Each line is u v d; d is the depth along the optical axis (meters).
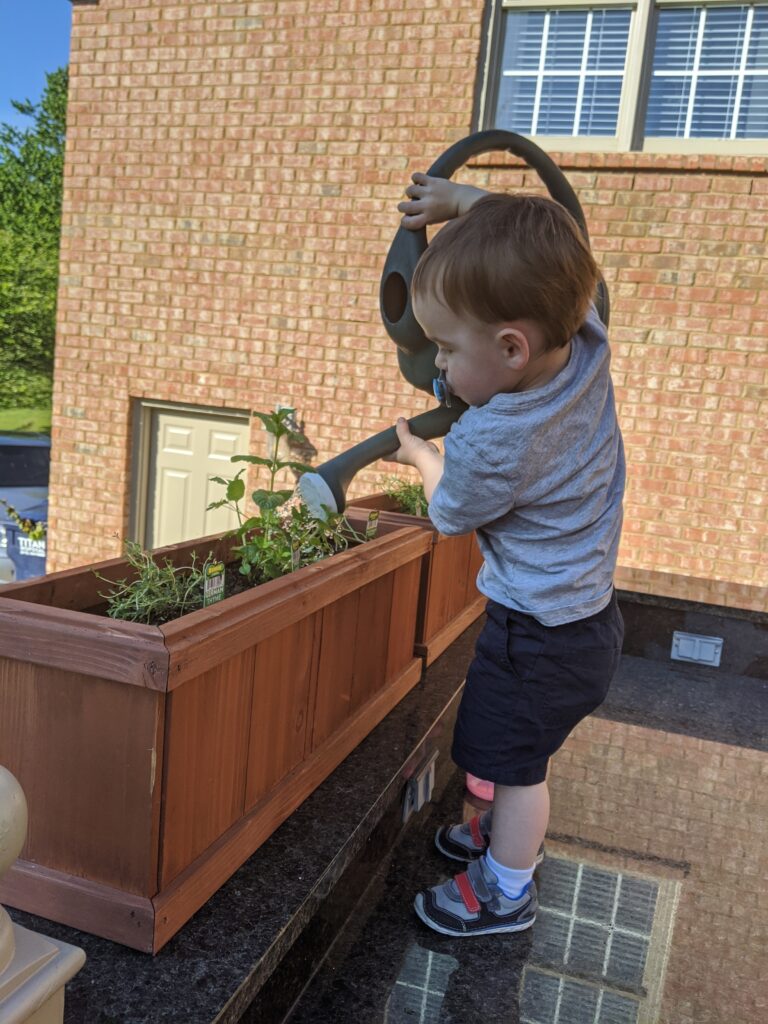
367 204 4.79
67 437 5.57
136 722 1.23
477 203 1.26
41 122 20.20
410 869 1.93
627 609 4.19
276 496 2.00
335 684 1.92
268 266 5.01
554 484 1.34
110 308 5.36
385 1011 1.48
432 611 2.68
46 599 1.44
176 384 5.29
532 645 1.46
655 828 2.29
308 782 1.77
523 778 1.56
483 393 1.32
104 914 1.28
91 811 1.28
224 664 1.39
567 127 4.51
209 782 1.40
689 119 4.34
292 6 4.77
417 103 4.63
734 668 4.04
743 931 1.83
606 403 1.41
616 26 4.38
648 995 1.58
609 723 3.12
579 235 1.24
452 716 2.43
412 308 1.44
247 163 4.97
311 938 1.53
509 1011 1.50
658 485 4.39
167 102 5.07
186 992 1.20
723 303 4.20
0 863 0.79
